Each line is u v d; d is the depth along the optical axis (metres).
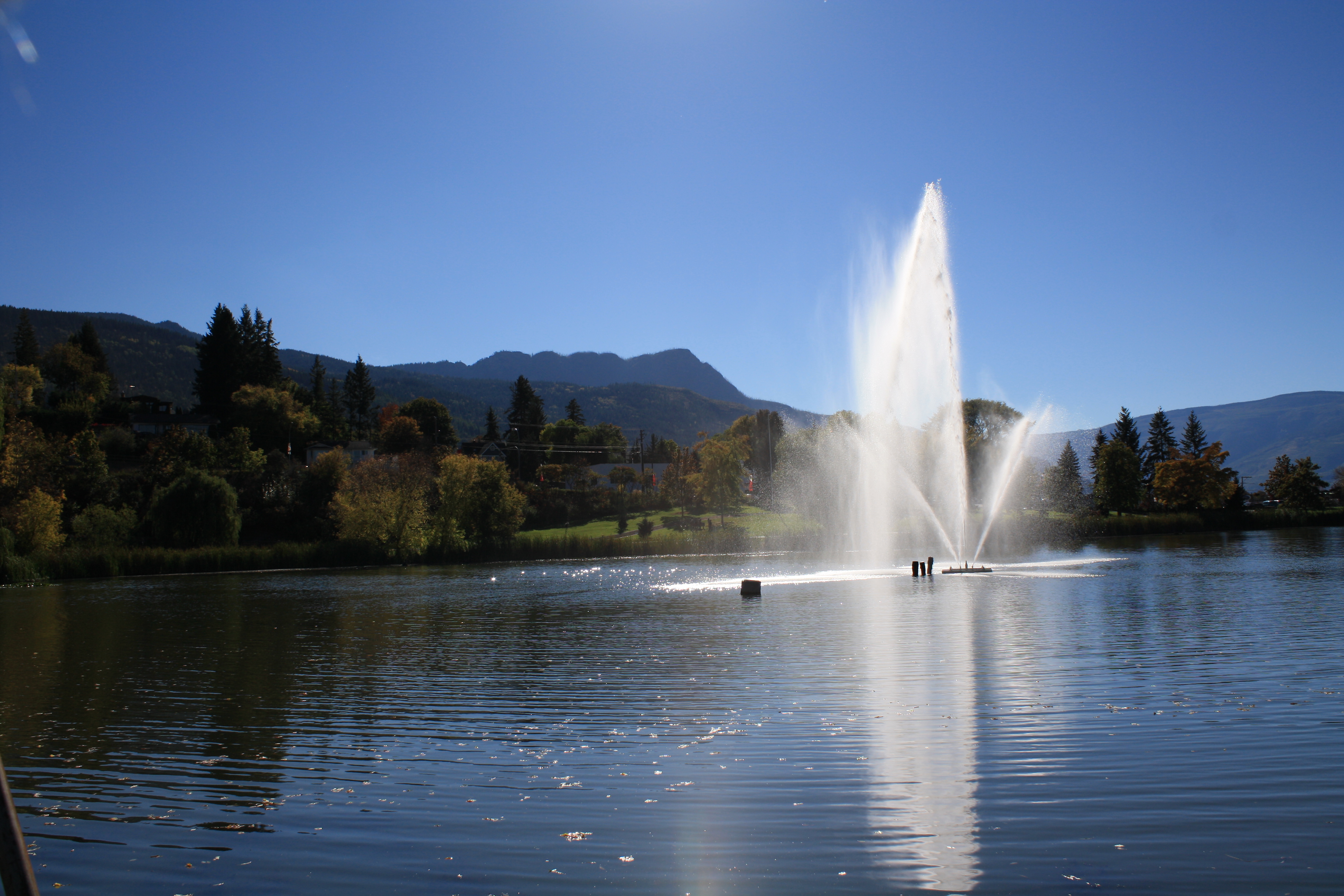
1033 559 71.50
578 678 23.66
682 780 14.07
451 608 44.72
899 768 14.29
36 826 12.64
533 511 118.06
